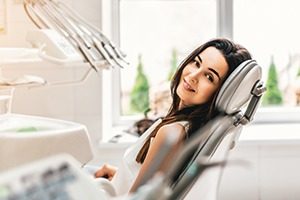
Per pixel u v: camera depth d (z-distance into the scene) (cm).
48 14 107
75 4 202
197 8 242
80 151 101
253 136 213
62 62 94
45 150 93
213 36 242
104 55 104
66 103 205
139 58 243
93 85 205
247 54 119
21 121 113
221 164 63
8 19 197
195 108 117
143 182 77
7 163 90
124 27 242
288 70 247
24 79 112
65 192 48
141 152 124
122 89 243
